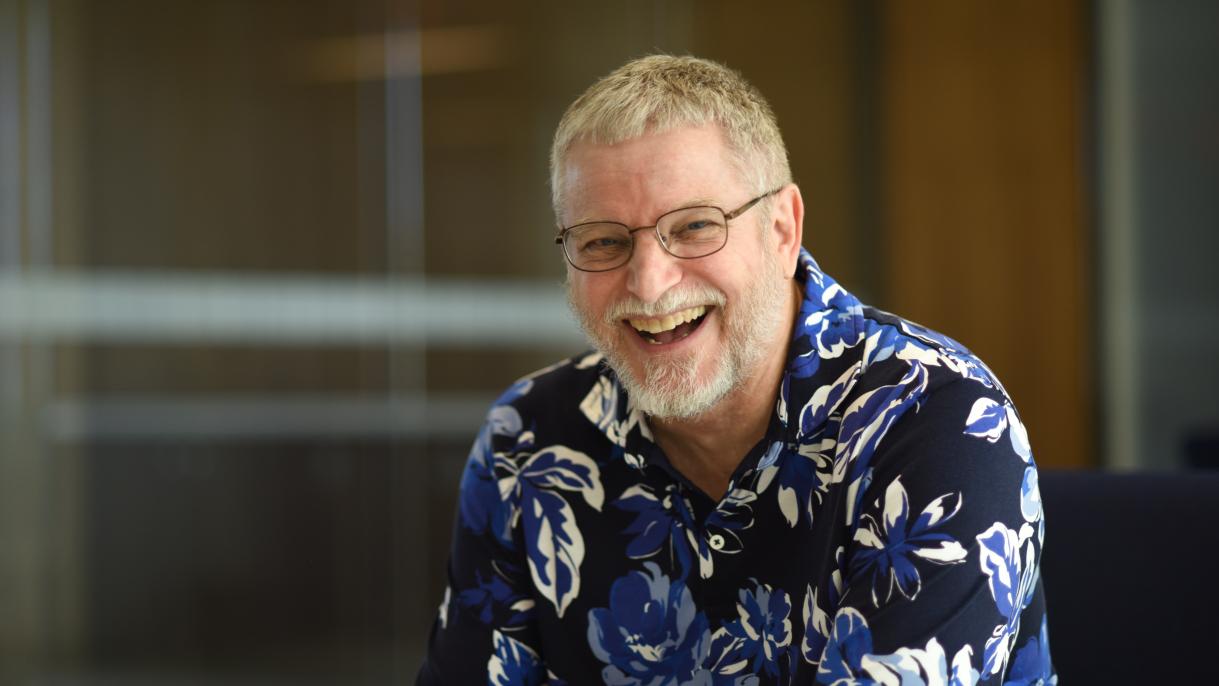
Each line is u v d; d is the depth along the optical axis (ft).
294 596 14.92
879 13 17.02
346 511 15.11
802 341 5.16
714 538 5.27
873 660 4.38
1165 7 18.01
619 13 16.03
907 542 4.56
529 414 5.81
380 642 15.19
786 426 5.11
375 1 15.25
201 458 14.64
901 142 17.16
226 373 14.69
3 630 14.15
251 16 14.78
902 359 4.99
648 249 4.95
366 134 15.23
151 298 14.46
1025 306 17.67
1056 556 5.22
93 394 14.33
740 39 16.55
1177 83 18.08
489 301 15.61
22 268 14.12
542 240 15.75
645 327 5.06
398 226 15.33
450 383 15.48
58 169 14.20
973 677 4.37
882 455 4.84
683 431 5.37
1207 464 11.23
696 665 5.37
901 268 17.17
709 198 4.96
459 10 15.56
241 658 14.74
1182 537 5.01
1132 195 17.95
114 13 14.30
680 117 4.97
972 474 4.59
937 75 17.28
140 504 14.46
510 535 5.71
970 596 4.41
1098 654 5.09
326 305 15.06
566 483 5.61
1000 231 17.53
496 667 5.71
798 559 5.15
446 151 15.49
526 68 15.75
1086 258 17.80
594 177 5.00
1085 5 17.78
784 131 16.76
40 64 14.12
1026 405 17.74
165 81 14.47
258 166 14.80
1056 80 17.72
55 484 14.23
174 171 14.51
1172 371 18.07
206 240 14.62
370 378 15.24
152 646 14.48
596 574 5.51
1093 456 17.89
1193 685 4.90
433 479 15.40
